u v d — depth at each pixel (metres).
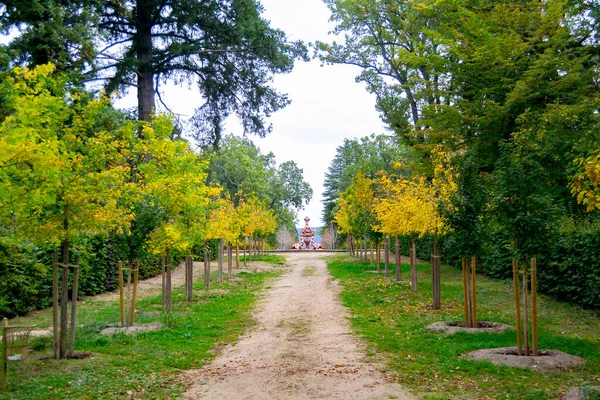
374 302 15.43
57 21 15.78
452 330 10.71
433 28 23.80
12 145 6.13
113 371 8.04
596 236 11.66
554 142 12.54
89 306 15.84
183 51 22.38
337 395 6.88
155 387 7.39
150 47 23.03
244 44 24.03
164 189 12.72
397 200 17.42
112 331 11.07
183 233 13.72
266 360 8.99
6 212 6.74
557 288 14.07
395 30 26.66
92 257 17.27
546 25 17.09
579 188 6.98
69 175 8.09
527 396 6.58
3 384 7.00
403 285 18.83
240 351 9.84
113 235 11.59
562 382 7.18
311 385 7.35
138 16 22.67
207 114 26.89
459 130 18.39
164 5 22.98
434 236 14.16
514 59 17.66
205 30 23.48
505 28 18.19
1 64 13.89
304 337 10.93
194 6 21.78
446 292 16.73
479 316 12.57
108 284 19.64
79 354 8.93
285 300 16.81
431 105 18.92
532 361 8.07
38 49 15.48
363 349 9.55
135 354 9.22
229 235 21.08
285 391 7.11
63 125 8.80
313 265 32.41
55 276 8.84
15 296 13.52
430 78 25.44
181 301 16.80
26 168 6.52
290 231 70.06
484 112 17.27
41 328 11.91
